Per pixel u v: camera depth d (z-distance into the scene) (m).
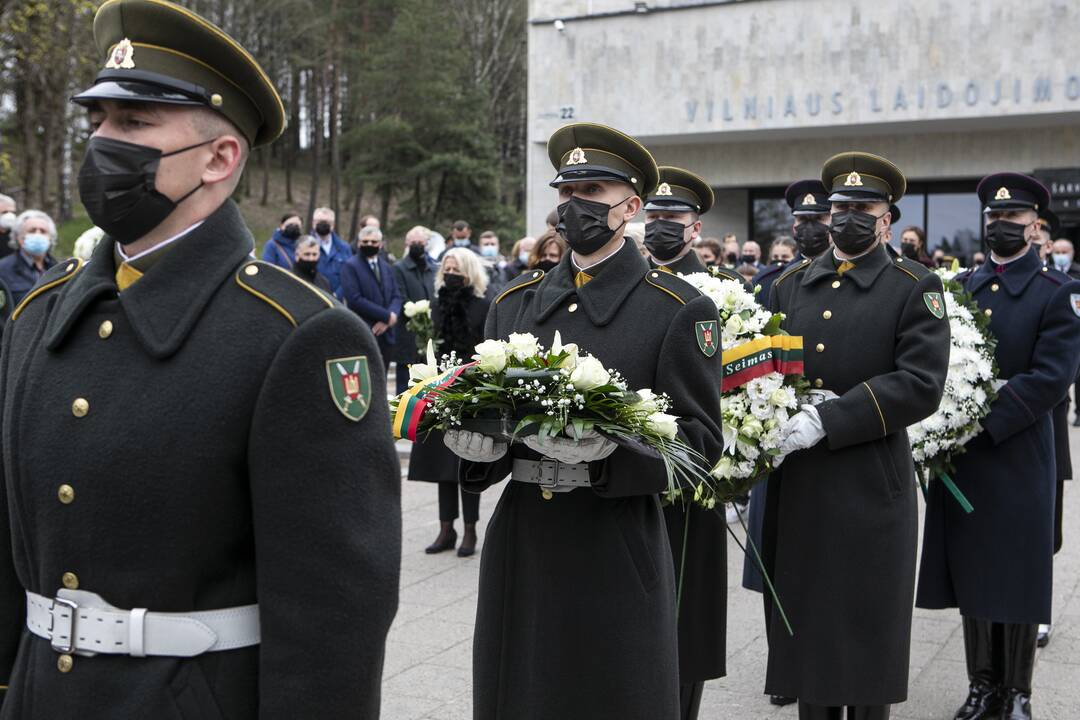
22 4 21.34
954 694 4.89
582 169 3.23
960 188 22.81
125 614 1.80
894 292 4.26
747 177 23.80
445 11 44.09
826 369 4.29
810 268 4.61
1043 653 5.34
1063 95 20.20
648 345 3.20
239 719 1.81
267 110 2.00
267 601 1.79
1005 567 4.61
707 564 4.07
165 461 1.78
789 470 4.23
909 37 21.16
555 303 3.34
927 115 21.12
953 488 4.66
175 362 1.82
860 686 4.00
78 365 1.86
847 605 4.04
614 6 23.17
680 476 3.01
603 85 23.44
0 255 8.81
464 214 38.09
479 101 39.59
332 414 1.82
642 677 3.03
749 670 5.18
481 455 3.01
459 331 7.30
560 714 3.04
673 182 5.12
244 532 1.84
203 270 1.88
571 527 3.09
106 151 1.83
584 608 3.04
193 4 36.38
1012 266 4.97
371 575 1.81
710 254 10.27
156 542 1.79
